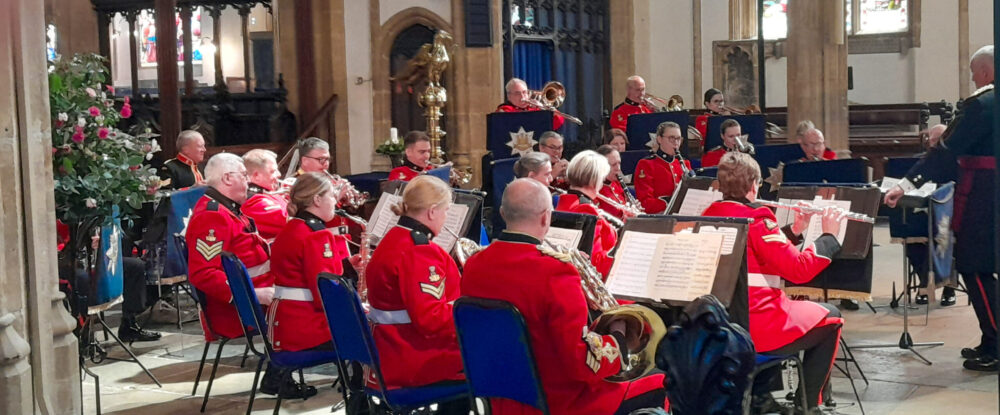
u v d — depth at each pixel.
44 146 5.00
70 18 16.03
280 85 13.63
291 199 5.26
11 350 4.61
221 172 5.91
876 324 7.57
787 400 5.53
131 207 6.57
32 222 4.85
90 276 6.25
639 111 11.29
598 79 17.27
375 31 13.70
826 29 11.89
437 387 4.35
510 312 3.51
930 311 7.95
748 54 18.20
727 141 9.14
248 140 13.52
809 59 11.95
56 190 5.86
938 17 17.59
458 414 4.96
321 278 4.38
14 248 4.73
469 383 3.82
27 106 4.81
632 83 11.27
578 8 16.52
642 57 18.03
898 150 14.08
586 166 5.82
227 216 5.82
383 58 13.77
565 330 3.53
